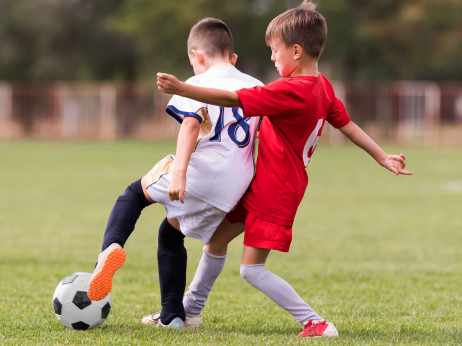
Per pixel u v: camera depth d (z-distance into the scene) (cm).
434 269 1435
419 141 6844
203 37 868
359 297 1159
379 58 8988
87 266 1420
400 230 1994
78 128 7262
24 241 1720
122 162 4466
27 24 8312
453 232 1961
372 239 1834
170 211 844
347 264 1491
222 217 834
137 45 8438
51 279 1277
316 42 819
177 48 7881
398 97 6894
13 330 870
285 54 822
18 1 8431
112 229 834
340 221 2175
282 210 820
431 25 8450
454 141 6756
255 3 7944
